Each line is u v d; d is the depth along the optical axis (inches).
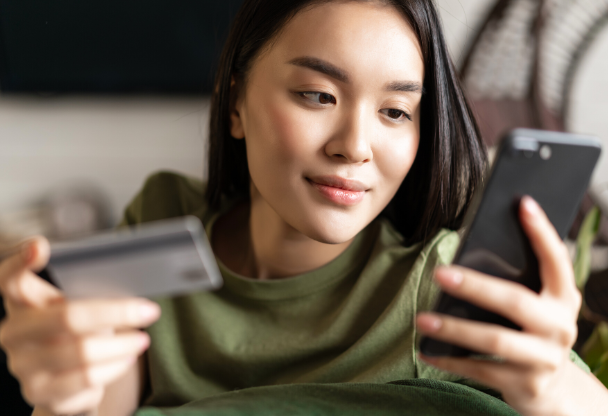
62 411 16.2
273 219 25.0
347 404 19.3
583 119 72.6
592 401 16.4
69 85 68.5
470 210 15.8
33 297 15.8
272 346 24.4
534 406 15.6
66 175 71.2
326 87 20.4
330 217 21.6
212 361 24.9
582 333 34.5
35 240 14.7
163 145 70.8
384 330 23.3
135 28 66.9
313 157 21.0
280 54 21.2
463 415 18.6
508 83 66.0
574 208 15.9
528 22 63.3
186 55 67.7
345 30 20.0
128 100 69.4
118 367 16.4
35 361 15.5
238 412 18.8
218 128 28.0
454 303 15.8
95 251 14.3
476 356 20.7
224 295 26.0
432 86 23.5
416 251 25.9
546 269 15.2
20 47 66.9
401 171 22.3
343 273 25.6
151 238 14.1
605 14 65.9
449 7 65.7
